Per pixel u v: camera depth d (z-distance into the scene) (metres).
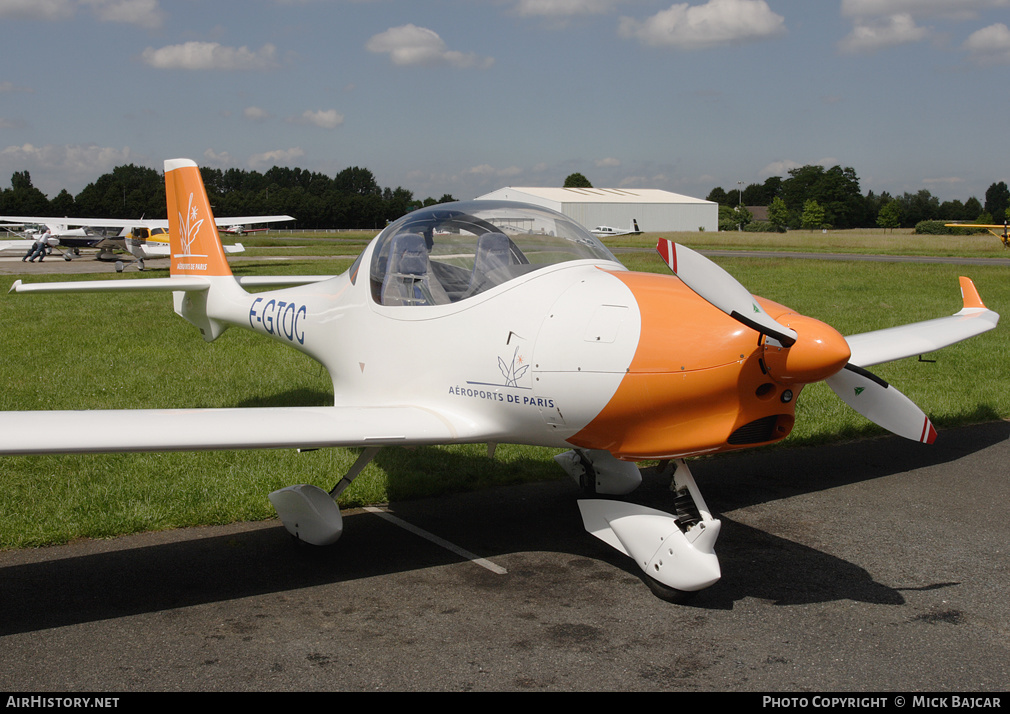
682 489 3.51
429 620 3.20
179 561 3.83
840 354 3.05
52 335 10.37
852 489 4.99
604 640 3.03
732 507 4.67
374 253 4.50
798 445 6.05
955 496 4.84
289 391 7.31
